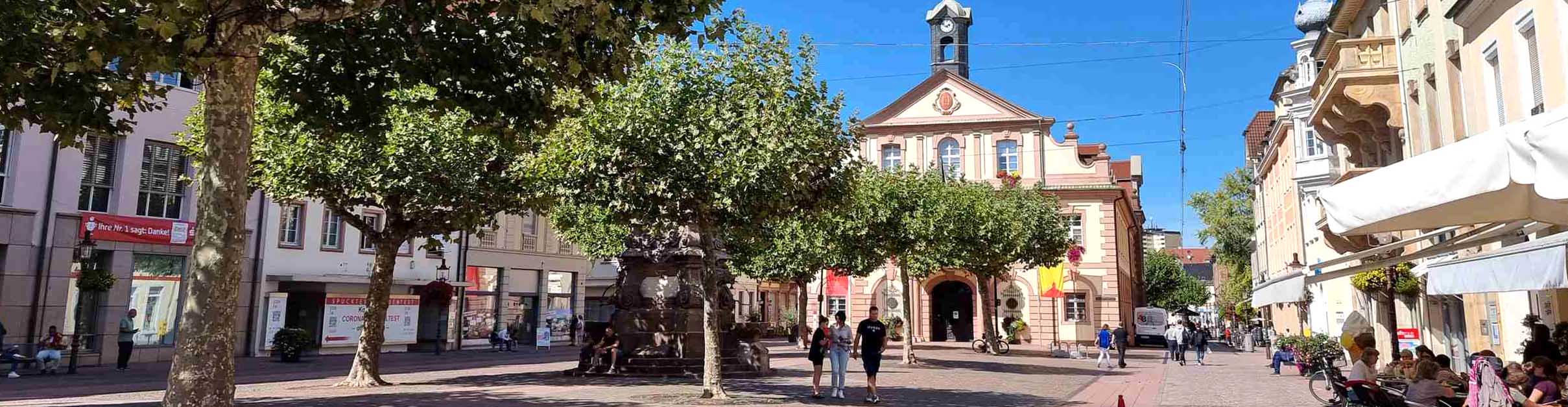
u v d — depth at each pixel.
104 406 13.08
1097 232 47.56
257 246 27.80
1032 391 18.50
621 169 13.44
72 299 23.27
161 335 25.45
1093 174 47.94
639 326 19.75
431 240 16.94
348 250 31.27
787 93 13.87
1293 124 34.19
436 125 15.31
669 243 19.77
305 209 29.69
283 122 10.43
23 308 22.08
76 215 23.27
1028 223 35.28
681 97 13.45
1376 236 21.02
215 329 7.54
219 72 7.73
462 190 15.40
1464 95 16.70
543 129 10.27
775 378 20.03
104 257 24.08
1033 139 48.50
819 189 14.73
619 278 20.45
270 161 15.23
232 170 7.75
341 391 15.94
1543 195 5.30
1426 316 24.02
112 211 24.23
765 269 33.50
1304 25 33.31
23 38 8.63
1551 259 6.83
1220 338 76.88
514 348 36.69
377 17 9.71
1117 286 46.91
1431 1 18.59
